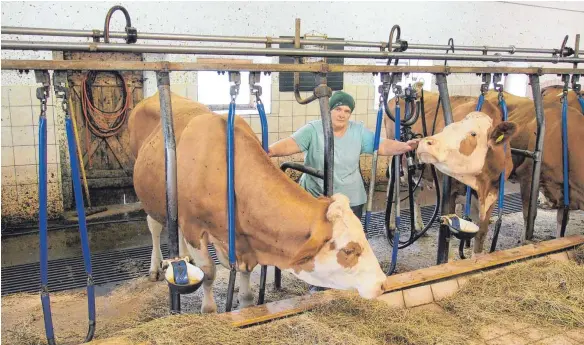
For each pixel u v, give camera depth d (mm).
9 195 5273
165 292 3469
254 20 6109
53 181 5422
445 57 3268
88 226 5363
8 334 2836
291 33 6355
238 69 2398
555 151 3869
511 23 8008
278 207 2287
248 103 6473
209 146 2439
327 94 2672
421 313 2605
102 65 2119
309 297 2600
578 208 3920
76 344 2709
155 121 3156
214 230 2480
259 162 2393
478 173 3107
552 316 2613
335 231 2160
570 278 2941
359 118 7105
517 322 2580
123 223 5496
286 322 2291
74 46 2227
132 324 2938
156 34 3178
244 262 2506
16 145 5219
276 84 6426
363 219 5398
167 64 2250
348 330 2314
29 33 2719
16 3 4977
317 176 2996
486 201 3367
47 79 2055
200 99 6188
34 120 5250
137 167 2986
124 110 5844
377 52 3027
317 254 2199
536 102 3498
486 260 3115
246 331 2213
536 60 3717
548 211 5730
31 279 3883
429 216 5602
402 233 4883
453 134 2984
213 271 2664
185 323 2176
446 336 2383
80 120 5766
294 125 6664
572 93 4598
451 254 4227
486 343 2379
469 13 7570
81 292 3555
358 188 3279
